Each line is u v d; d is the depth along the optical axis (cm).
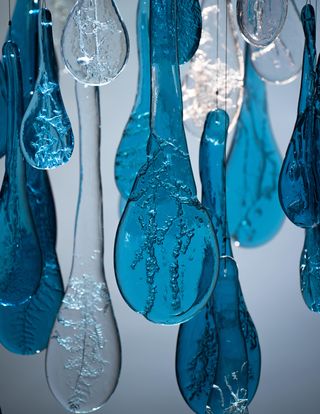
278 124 219
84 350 103
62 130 98
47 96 98
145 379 206
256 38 95
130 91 212
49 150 97
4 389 200
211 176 103
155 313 92
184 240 91
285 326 218
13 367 201
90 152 103
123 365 206
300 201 103
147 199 92
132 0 195
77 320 103
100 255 104
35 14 107
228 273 106
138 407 204
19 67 104
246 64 154
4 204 105
